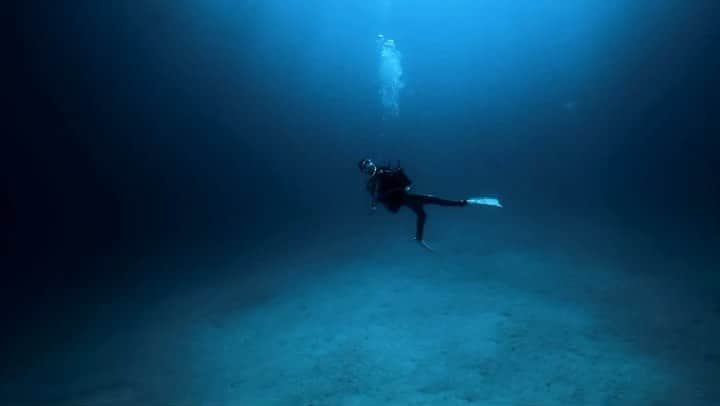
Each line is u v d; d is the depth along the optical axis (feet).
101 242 55.93
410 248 40.01
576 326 22.22
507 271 31.60
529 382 17.85
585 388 17.11
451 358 20.27
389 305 27.14
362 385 18.72
